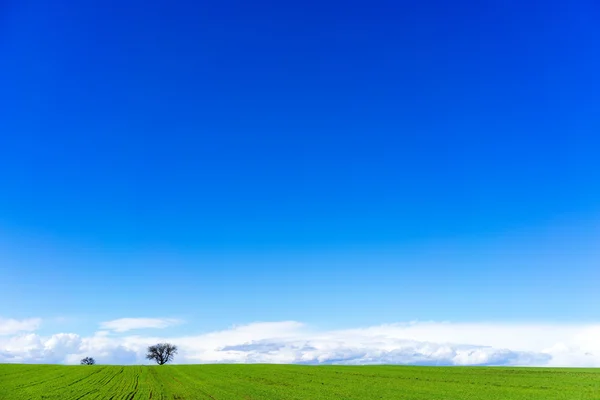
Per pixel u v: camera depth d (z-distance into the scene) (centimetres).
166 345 13038
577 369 8075
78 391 4703
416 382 5862
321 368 8825
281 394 4516
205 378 6625
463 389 5016
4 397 4044
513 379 6197
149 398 4153
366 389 5022
